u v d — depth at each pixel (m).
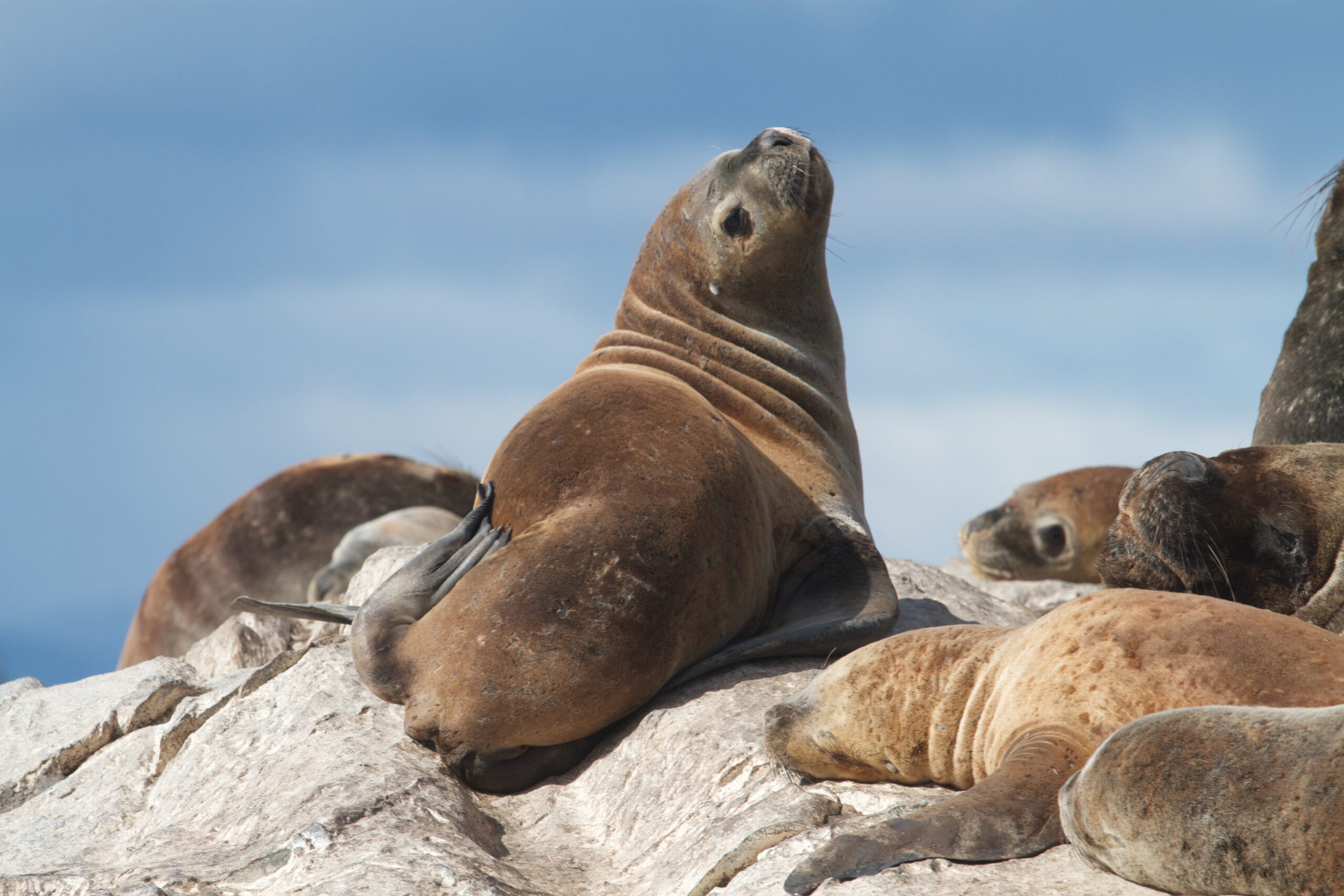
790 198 29.69
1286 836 12.09
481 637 22.05
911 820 15.09
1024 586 44.50
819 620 24.97
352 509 59.34
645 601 22.39
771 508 26.97
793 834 17.23
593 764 22.77
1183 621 16.00
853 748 18.66
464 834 19.92
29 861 23.03
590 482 23.58
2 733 28.53
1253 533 21.14
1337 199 27.56
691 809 20.00
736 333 30.22
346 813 19.78
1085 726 15.62
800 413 29.52
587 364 32.03
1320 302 27.72
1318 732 12.38
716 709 22.25
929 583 34.06
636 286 32.19
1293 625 15.53
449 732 21.97
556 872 19.53
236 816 21.80
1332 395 26.73
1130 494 22.17
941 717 17.81
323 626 37.78
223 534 59.06
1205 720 13.15
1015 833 14.66
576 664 21.80
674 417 24.81
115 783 25.58
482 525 24.17
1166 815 12.88
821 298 31.59
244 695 27.14
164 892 18.36
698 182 31.34
